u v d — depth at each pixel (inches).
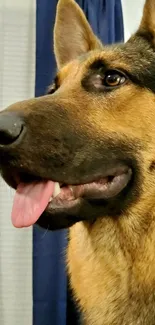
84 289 16.2
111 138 14.8
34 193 13.7
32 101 14.6
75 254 16.6
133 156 15.0
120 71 15.4
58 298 27.2
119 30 29.3
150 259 14.9
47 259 27.3
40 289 27.4
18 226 13.2
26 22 31.0
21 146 12.9
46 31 28.5
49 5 28.7
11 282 30.0
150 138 15.2
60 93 15.5
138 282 15.0
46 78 28.2
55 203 13.9
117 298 15.3
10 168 13.1
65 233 27.1
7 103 30.4
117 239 15.4
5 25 30.8
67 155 13.9
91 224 15.9
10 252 29.9
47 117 14.0
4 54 30.6
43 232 27.2
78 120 14.6
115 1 29.4
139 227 15.1
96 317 15.8
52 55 28.4
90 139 14.5
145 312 14.9
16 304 29.9
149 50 16.3
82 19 19.9
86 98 15.3
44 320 27.3
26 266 30.0
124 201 15.1
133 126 15.1
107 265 15.6
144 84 15.4
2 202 29.6
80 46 20.2
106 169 14.6
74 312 28.3
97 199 14.7
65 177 13.9
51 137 13.6
